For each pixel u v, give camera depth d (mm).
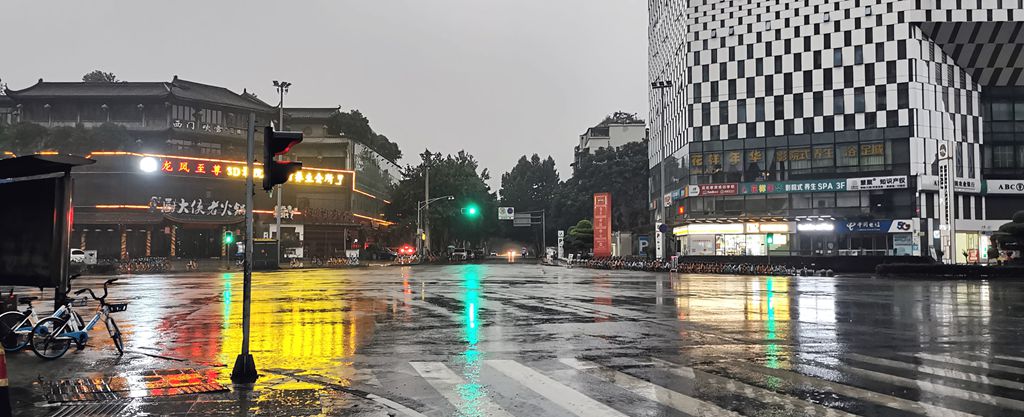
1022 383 7879
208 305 18156
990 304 18656
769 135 55844
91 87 72562
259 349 10570
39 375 8422
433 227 80562
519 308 17375
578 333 12422
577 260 60656
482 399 7172
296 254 60250
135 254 59969
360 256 79250
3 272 10664
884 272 36719
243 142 74500
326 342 11297
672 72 66062
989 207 53594
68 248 10344
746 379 8156
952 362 9328
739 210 56344
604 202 56531
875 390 7508
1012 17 51000
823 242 52844
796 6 55531
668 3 68250
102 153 59688
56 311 10000
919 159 50938
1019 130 53750
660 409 6695
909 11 51656
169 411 6668
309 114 91812
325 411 6676
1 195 10672
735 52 57375
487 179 98625
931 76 52125
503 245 146875
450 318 14977
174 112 71375
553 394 7383
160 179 60875
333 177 74312
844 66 53688
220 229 64375
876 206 51969
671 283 30297
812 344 11016
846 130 53250
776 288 26328
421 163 82125
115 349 10562
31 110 71562
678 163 62281
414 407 6832
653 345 10938
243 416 6488
